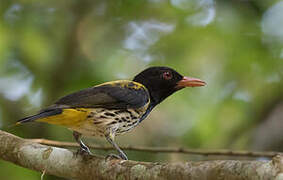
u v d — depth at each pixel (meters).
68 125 8.36
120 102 8.93
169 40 14.83
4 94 13.93
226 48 14.34
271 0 14.84
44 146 7.57
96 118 8.44
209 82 14.45
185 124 14.62
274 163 5.12
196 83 10.39
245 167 5.29
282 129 14.52
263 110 14.95
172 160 14.29
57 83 14.04
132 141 14.55
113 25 15.83
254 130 14.72
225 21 14.50
